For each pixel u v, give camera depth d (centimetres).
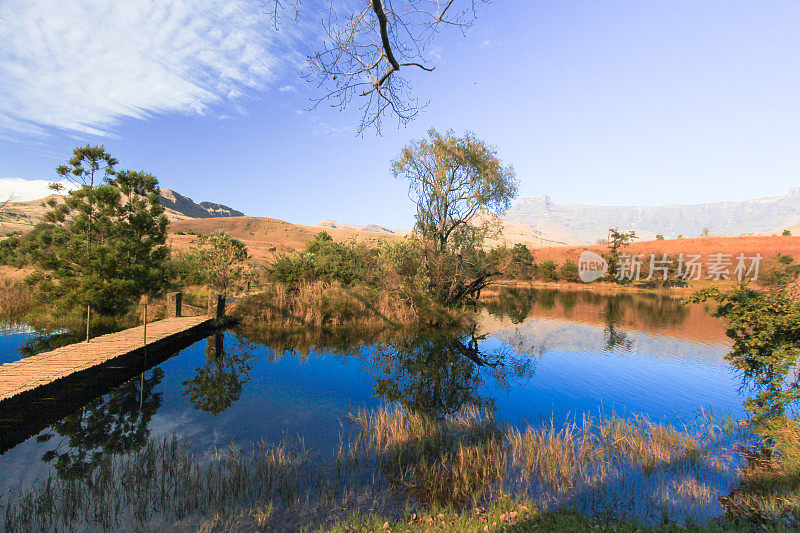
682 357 1462
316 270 2230
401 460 633
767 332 745
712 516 486
